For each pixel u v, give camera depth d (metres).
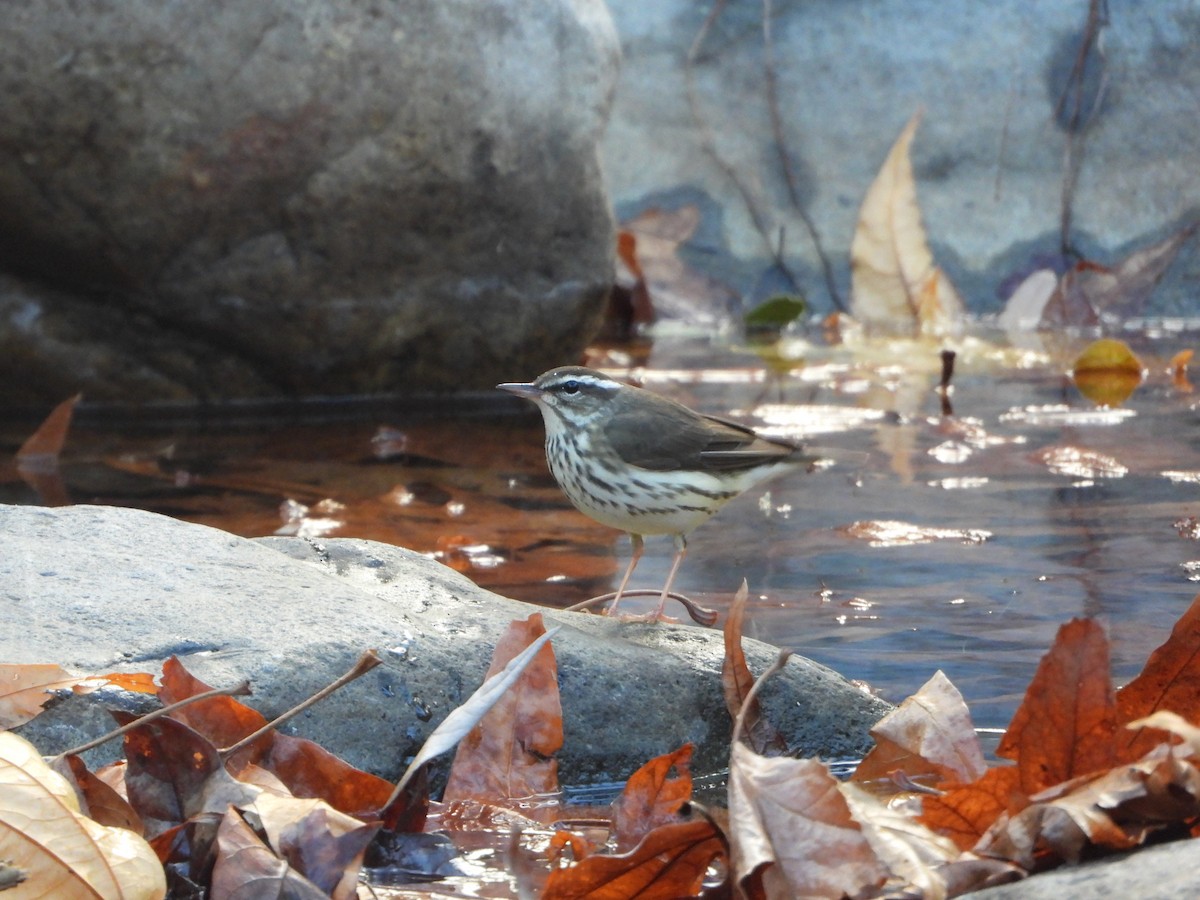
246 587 4.32
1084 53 13.05
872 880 2.72
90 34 7.89
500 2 8.80
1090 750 3.05
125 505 6.78
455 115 8.73
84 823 2.83
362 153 8.59
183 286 8.76
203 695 3.18
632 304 12.68
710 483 5.62
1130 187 13.04
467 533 6.43
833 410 9.03
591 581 5.76
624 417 5.62
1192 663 3.32
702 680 4.32
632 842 3.40
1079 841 2.74
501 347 9.55
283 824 2.97
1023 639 4.89
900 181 12.73
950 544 6.16
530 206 9.23
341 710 3.90
